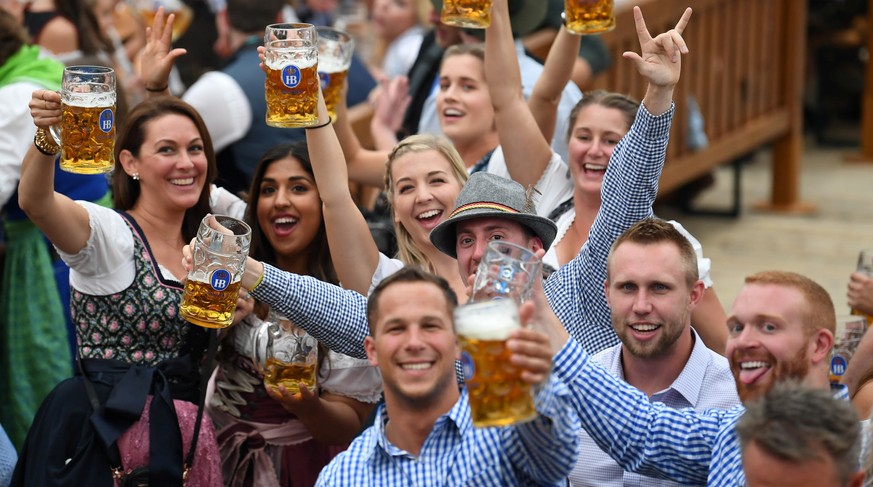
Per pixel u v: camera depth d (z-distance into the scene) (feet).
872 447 25.29
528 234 31.32
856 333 33.01
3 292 39.93
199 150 33.42
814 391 22.61
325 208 33.01
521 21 44.06
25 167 30.45
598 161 35.22
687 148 66.85
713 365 30.09
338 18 76.84
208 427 32.07
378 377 33.68
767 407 22.52
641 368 29.94
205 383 31.65
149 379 31.01
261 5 49.01
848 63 88.12
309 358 31.83
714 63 68.69
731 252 66.18
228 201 37.19
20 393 39.60
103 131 29.84
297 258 35.76
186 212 34.27
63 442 30.96
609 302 29.60
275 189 35.06
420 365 24.62
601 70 51.78
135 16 64.80
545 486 24.81
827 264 64.03
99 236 31.30
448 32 47.29
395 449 25.27
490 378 22.13
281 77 30.19
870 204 75.77
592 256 32.14
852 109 90.43
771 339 26.91
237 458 33.24
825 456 21.89
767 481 22.21
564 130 42.37
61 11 48.14
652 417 26.94
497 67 36.37
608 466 29.50
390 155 35.65
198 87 45.29
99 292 31.50
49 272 40.06
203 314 28.96
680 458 26.71
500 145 37.06
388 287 24.91
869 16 82.79
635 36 61.77
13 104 39.47
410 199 34.71
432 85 48.21
